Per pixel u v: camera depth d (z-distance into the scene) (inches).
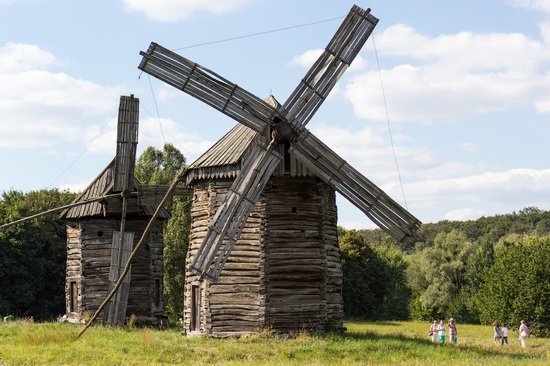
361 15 1328.7
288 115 1291.8
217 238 1240.8
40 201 3144.7
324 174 1296.8
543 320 2810.0
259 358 1165.7
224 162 1369.3
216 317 1357.0
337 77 1317.7
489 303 3009.4
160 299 1929.1
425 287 4156.0
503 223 7313.0
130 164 1723.7
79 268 1840.6
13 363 1061.1
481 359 1203.9
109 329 1558.8
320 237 1402.6
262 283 1349.7
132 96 1732.3
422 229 7623.0
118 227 1836.9
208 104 1278.3
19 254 2795.3
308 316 1371.8
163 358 1132.5
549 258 2869.1
